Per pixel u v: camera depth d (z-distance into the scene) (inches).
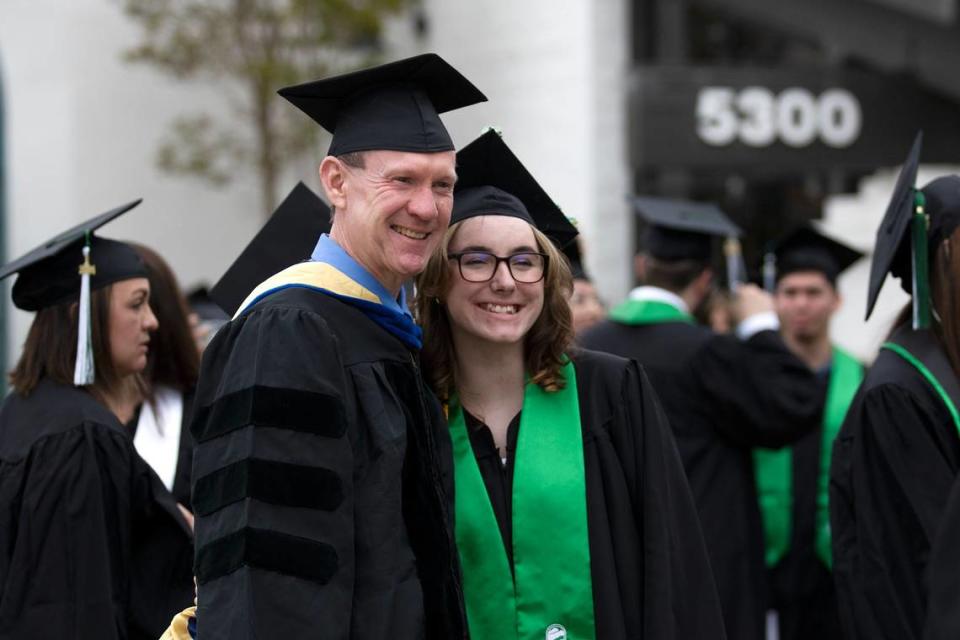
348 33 498.9
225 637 96.5
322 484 99.5
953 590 111.4
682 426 192.9
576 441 121.8
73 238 153.0
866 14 398.3
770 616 206.1
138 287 157.2
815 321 219.9
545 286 124.1
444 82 114.0
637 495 122.6
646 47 478.6
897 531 131.5
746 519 193.2
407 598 102.9
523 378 126.5
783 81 368.8
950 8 376.2
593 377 126.3
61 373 151.2
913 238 134.9
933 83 374.9
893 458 132.0
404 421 107.9
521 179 127.5
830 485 142.8
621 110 475.8
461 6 530.3
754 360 188.5
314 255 112.3
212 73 510.0
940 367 134.5
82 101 523.8
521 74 502.9
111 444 146.2
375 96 110.8
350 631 101.0
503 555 118.4
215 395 104.6
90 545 140.5
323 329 103.7
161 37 516.1
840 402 211.6
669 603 117.8
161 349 169.5
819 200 465.7
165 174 536.7
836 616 202.2
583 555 118.2
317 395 101.0
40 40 525.0
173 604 148.8
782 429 187.9
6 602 139.1
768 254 232.8
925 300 133.9
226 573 98.4
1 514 142.3
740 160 368.8
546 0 490.3
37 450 143.2
